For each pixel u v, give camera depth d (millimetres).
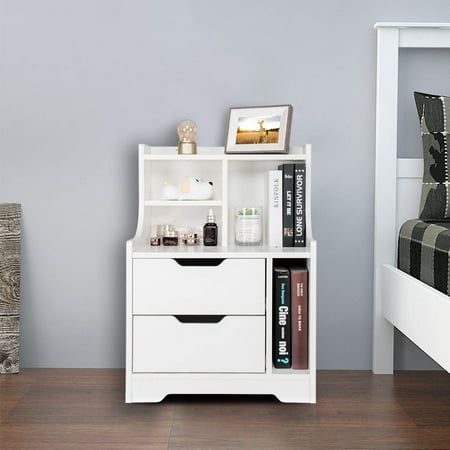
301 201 2596
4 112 2807
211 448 2029
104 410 2348
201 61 2793
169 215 2795
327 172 2812
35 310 2846
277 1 2777
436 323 2061
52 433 2137
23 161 2812
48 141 2812
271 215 2609
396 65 2746
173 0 2779
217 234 2680
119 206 2828
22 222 2826
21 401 2434
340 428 2184
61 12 2781
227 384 2414
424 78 2838
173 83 2797
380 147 2764
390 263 2779
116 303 2840
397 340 2838
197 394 2531
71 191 2822
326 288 2838
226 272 2400
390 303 2629
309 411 2342
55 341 2848
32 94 2803
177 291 2400
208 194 2678
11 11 2779
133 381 2410
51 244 2832
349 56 2785
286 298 2439
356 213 2818
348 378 2730
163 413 2324
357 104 2795
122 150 2812
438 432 2146
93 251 2836
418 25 2707
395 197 2771
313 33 2781
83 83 2799
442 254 2182
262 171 2775
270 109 2664
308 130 2801
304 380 2412
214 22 2783
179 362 2410
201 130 2805
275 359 2461
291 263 2666
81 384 2635
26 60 2793
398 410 2350
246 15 2781
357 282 2832
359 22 2779
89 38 2789
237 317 2408
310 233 2598
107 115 2807
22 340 2844
